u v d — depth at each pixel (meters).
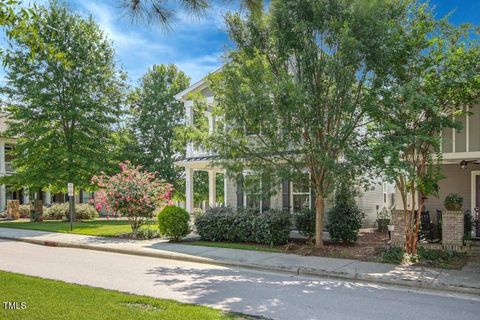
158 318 5.01
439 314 5.86
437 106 9.52
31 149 21.97
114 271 8.81
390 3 10.16
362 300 6.62
